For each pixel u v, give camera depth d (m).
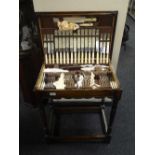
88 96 1.21
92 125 1.79
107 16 1.31
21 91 1.97
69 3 1.29
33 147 1.59
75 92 1.17
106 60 1.46
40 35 1.36
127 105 1.98
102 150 1.55
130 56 2.90
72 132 1.71
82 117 1.88
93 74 1.35
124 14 1.34
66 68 1.44
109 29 1.34
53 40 1.38
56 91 1.17
